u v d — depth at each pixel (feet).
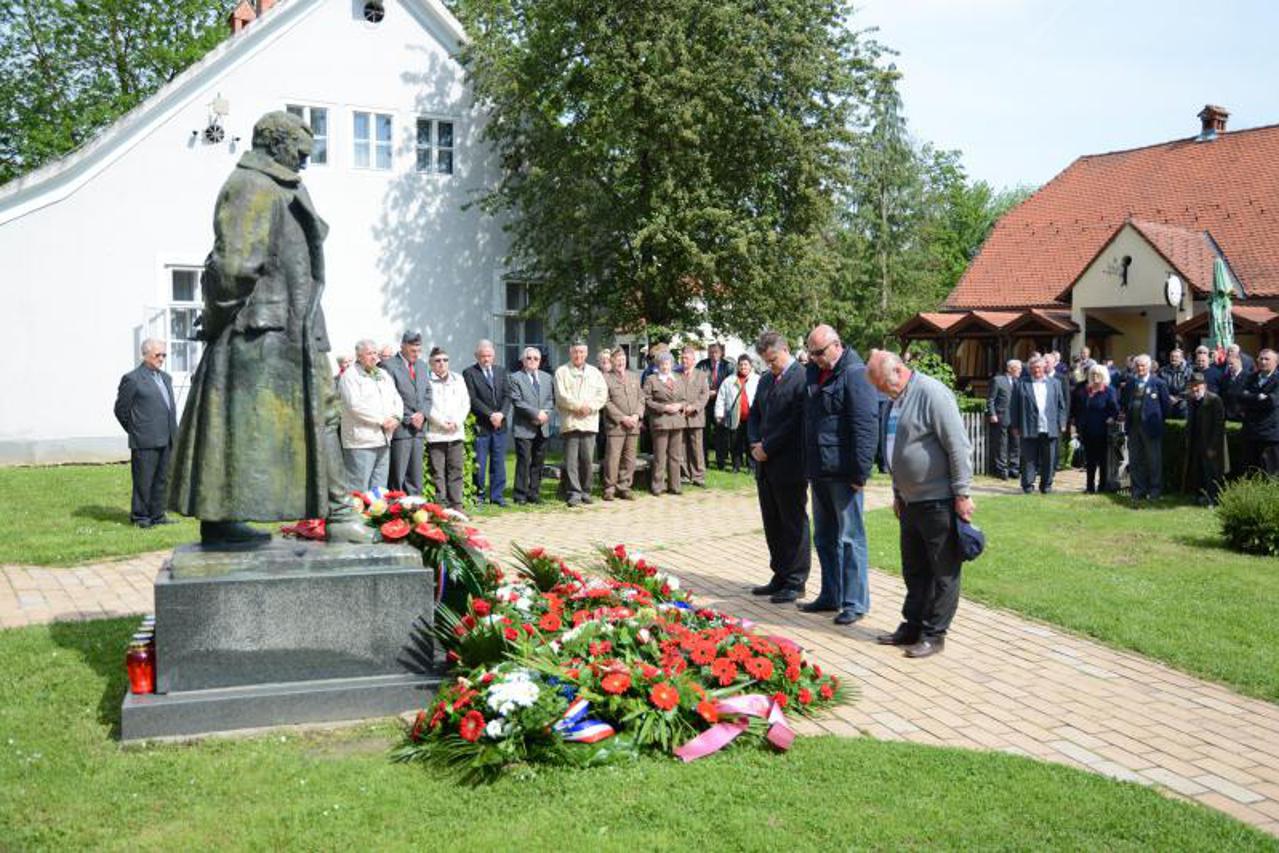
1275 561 31.37
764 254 61.41
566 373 43.60
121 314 57.47
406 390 37.78
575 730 14.99
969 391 94.89
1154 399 44.91
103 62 105.81
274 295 16.39
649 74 58.59
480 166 67.72
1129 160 115.14
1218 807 14.34
